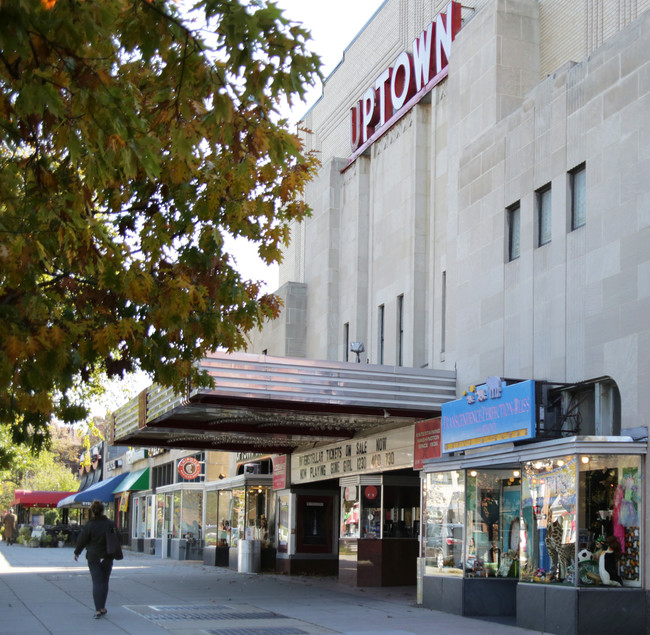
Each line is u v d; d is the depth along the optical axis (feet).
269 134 32.83
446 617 55.06
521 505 51.90
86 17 22.12
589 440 46.19
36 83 23.16
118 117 24.90
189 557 126.82
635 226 49.44
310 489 98.78
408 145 82.53
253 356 64.39
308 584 83.20
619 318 50.08
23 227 29.12
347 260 94.43
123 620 51.85
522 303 59.72
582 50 64.08
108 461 216.54
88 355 33.40
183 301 33.27
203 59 26.08
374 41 100.27
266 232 39.47
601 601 45.03
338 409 68.23
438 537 60.03
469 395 58.70
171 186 37.65
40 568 103.09
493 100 66.80
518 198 61.16
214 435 87.76
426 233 79.66
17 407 37.29
